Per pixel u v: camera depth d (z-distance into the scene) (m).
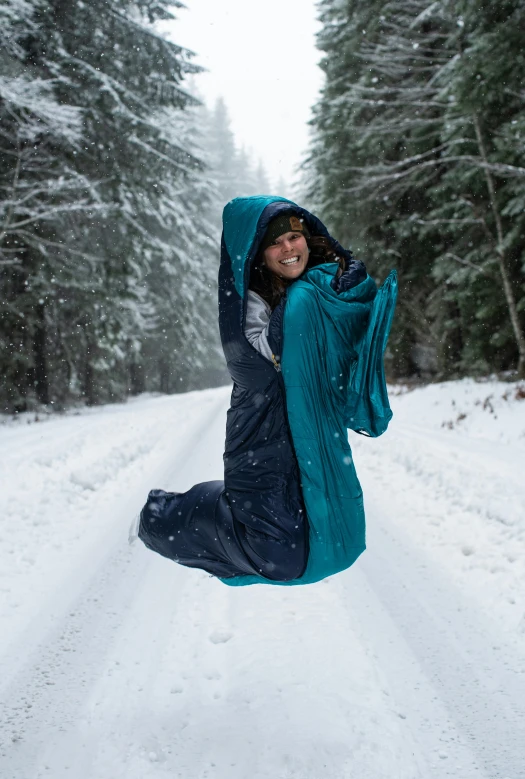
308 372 2.66
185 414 19.22
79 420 16.81
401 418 15.80
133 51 18.98
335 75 21.33
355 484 2.76
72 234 18.92
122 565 5.31
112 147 18.50
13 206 16.16
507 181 14.84
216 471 9.15
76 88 17.19
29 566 5.28
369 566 5.25
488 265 15.73
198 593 4.67
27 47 17.06
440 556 5.43
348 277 2.76
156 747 2.81
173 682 3.40
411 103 16.58
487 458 8.77
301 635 3.91
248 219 2.69
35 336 20.09
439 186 16.86
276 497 2.68
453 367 19.08
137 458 10.70
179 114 33.31
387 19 18.62
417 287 20.23
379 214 19.91
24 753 2.79
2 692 3.31
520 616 4.16
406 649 3.75
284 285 2.87
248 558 2.76
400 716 3.05
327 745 2.77
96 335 21.31
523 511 6.12
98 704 3.19
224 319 2.70
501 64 12.73
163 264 29.23
